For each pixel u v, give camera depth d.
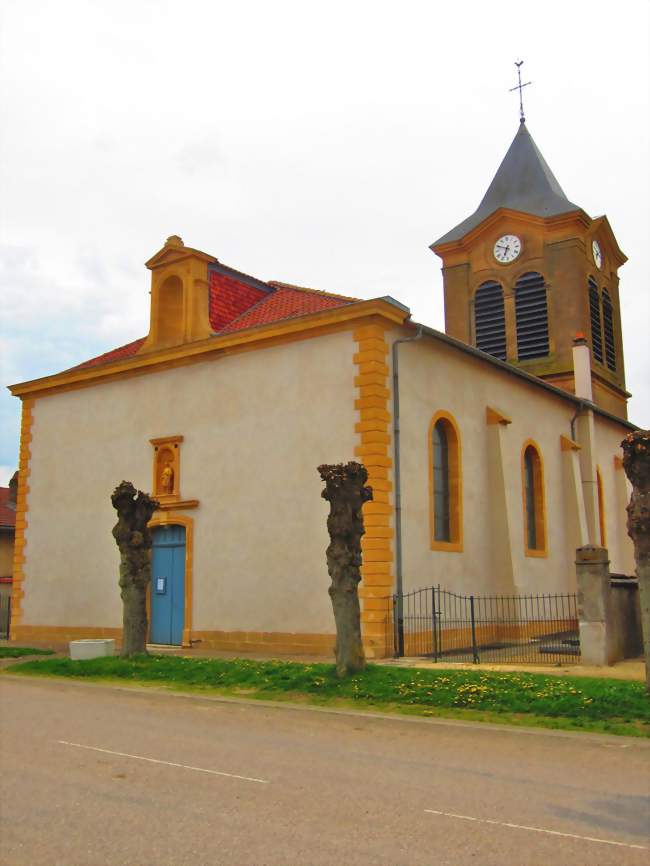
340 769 8.55
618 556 32.50
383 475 18.23
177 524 21.34
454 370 21.66
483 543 21.95
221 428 20.92
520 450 24.75
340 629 14.52
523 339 36.06
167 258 22.81
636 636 17.36
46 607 24.11
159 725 11.20
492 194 39.31
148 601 21.94
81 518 23.75
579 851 5.93
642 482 12.69
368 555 17.94
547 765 8.91
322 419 19.11
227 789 7.57
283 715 12.13
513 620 21.83
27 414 25.70
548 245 36.12
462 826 6.50
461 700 12.47
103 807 6.90
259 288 25.08
